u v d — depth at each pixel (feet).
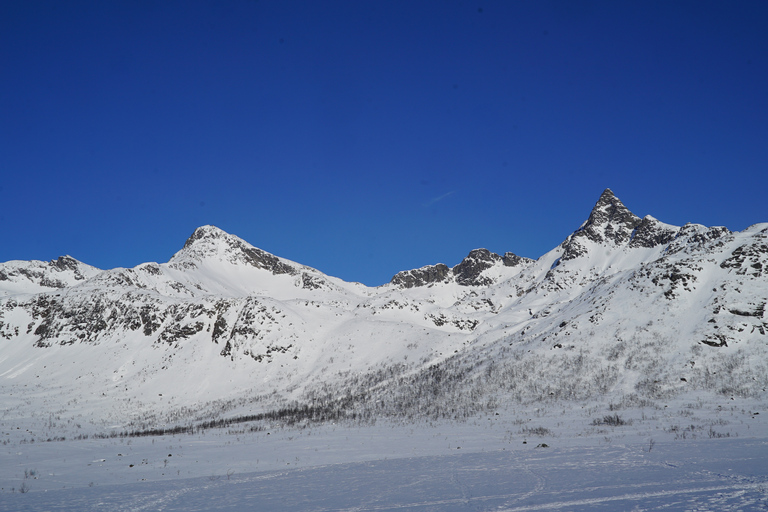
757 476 111.75
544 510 92.22
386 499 111.55
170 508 114.21
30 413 517.14
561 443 210.79
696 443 181.88
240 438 325.01
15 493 148.05
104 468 214.69
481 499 105.29
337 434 312.29
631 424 271.28
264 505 111.96
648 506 89.66
